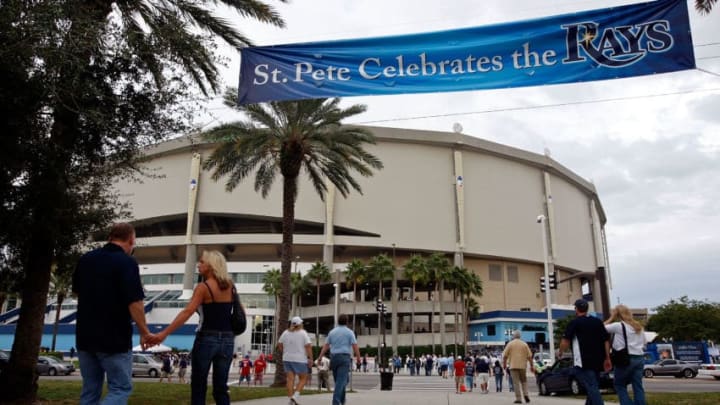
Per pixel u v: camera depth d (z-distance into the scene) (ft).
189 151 316.19
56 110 36.96
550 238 366.84
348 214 312.71
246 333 256.32
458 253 325.21
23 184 37.73
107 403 13.71
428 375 162.71
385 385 76.48
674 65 27.66
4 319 274.16
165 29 41.88
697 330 211.82
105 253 14.89
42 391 47.62
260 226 322.55
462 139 339.57
